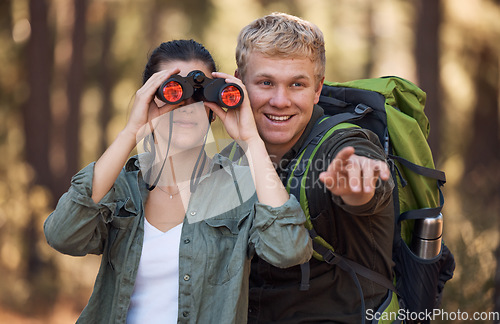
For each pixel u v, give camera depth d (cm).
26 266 1520
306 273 344
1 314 1309
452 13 1723
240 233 305
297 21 367
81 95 1775
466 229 823
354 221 341
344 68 1934
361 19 1955
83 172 299
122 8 1866
